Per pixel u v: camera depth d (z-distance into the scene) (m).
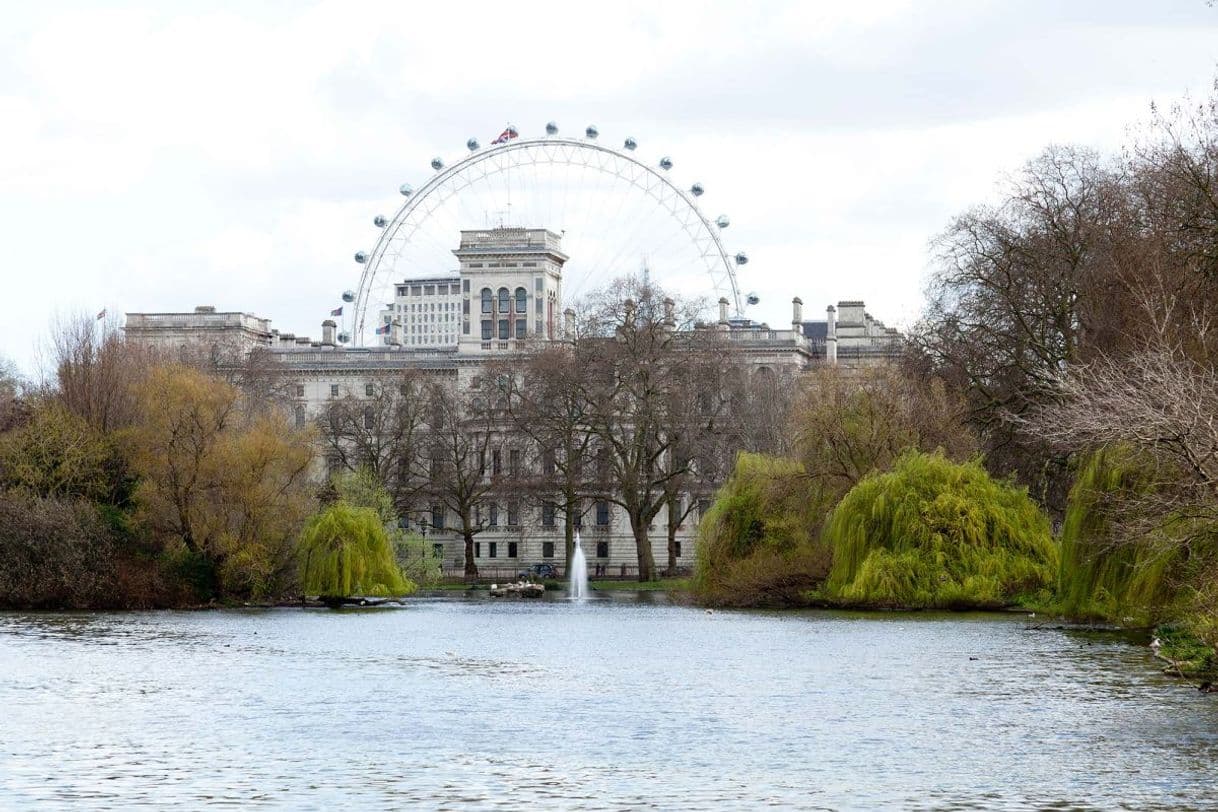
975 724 44.75
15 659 64.00
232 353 177.25
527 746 42.28
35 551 96.56
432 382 170.62
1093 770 38.31
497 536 196.88
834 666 58.59
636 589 142.00
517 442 158.88
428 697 51.72
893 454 92.12
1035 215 91.81
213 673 58.91
